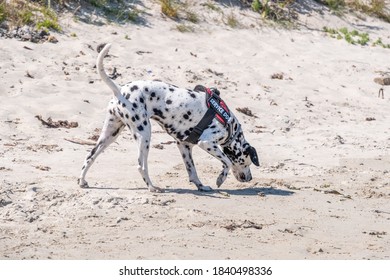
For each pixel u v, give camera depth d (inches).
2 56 768.9
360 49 1043.9
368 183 580.7
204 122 506.3
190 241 421.1
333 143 690.8
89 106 698.2
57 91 718.5
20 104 675.4
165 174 557.6
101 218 449.4
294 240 436.5
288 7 1107.3
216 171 579.5
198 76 823.7
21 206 456.4
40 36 828.0
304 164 622.5
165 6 971.3
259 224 457.7
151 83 500.4
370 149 682.2
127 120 493.0
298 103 810.8
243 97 798.5
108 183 515.8
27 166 540.7
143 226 440.8
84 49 823.7
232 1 1063.0
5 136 606.2
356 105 840.9
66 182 507.2
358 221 482.3
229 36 971.3
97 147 499.8
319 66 943.0
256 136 697.6
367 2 1210.0
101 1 937.5
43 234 422.6
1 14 834.8
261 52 951.0
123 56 834.2
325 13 1131.3
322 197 530.3
